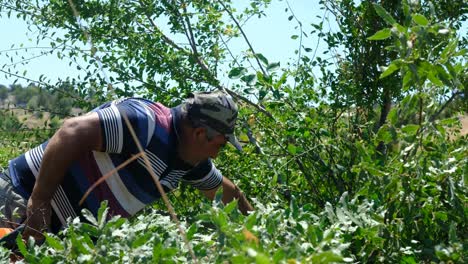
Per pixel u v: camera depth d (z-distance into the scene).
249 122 4.50
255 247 1.87
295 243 2.04
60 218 3.45
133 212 3.50
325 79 4.68
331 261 1.85
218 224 2.22
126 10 4.97
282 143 4.44
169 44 5.17
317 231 2.32
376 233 2.80
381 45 4.72
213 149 3.47
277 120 4.36
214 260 2.20
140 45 4.94
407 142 2.92
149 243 2.33
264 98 4.21
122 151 3.35
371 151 3.30
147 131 3.34
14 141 5.07
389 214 2.93
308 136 4.20
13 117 5.01
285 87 4.21
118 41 5.02
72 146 3.25
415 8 2.79
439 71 2.70
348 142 4.12
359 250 2.87
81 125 3.27
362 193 3.05
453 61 3.01
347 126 4.44
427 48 3.03
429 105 2.98
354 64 4.76
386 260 2.86
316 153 4.27
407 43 2.68
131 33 4.99
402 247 2.92
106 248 2.22
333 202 4.12
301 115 4.19
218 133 3.41
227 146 4.43
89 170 3.39
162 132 3.38
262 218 2.45
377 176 2.99
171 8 4.99
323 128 4.29
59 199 3.42
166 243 2.21
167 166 3.44
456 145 3.35
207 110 3.37
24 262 2.44
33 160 3.49
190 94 3.48
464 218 2.87
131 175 3.40
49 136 5.09
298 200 4.20
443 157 2.87
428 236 3.01
